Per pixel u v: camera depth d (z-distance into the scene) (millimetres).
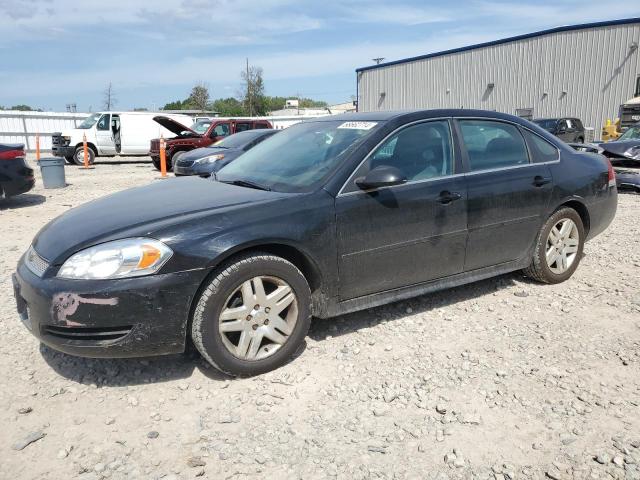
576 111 26016
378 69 36438
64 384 3152
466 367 3291
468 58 30406
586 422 2729
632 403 2883
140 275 2855
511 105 28641
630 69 23953
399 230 3633
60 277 2893
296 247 3236
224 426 2750
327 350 3537
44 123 31391
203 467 2441
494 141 4258
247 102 64938
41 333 2973
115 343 2871
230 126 17641
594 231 4926
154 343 2930
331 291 3463
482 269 4207
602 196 4844
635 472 2359
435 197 3770
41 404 2949
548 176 4418
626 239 6336
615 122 23172
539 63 27031
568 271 4734
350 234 3439
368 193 3514
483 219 4031
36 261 3117
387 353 3494
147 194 3768
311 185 3465
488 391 3029
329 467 2438
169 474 2395
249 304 3115
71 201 10516
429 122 3945
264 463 2469
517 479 2350
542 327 3850
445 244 3879
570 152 4758
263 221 3152
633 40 23672
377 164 3607
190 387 3109
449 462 2457
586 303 4277
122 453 2543
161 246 2902
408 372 3250
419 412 2848
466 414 2811
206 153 11438
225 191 3602
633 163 10211
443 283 4008
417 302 4344
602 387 3043
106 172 16969
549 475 2357
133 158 25094
